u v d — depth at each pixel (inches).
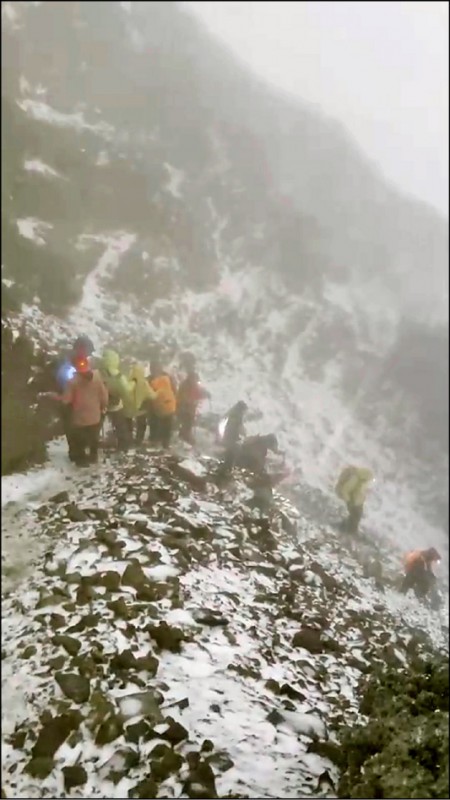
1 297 556.1
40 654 252.1
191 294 925.2
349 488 512.1
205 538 351.9
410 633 370.9
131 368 501.4
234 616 298.2
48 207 807.1
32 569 301.3
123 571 302.2
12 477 374.0
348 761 227.5
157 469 416.2
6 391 416.2
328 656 294.5
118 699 233.0
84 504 357.4
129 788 207.3
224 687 252.5
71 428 400.2
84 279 783.1
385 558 525.7
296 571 363.9
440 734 219.5
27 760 215.0
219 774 215.8
